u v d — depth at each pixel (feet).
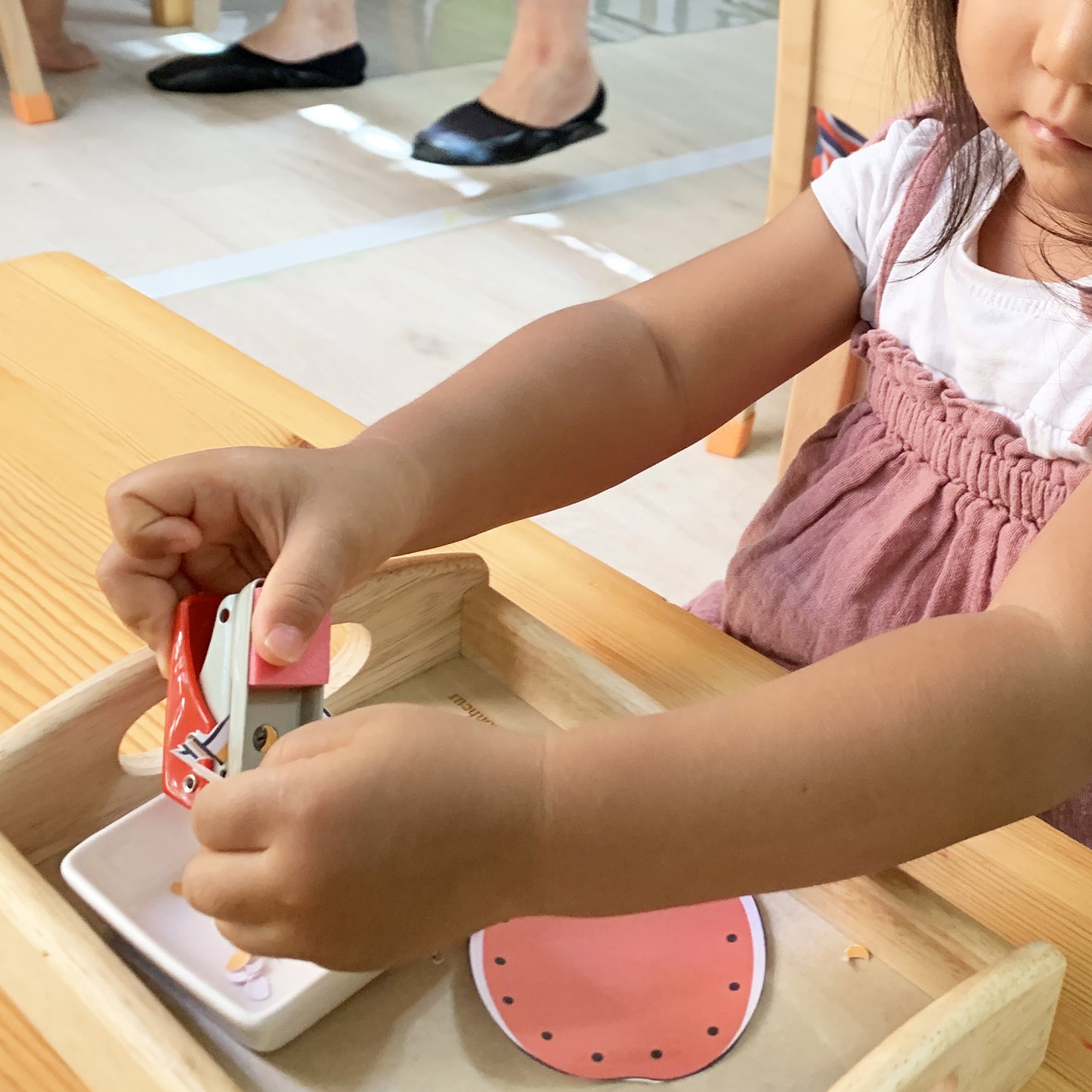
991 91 1.54
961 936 1.42
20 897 1.30
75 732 1.51
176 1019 1.27
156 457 2.33
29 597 1.98
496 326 5.86
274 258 6.24
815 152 3.51
